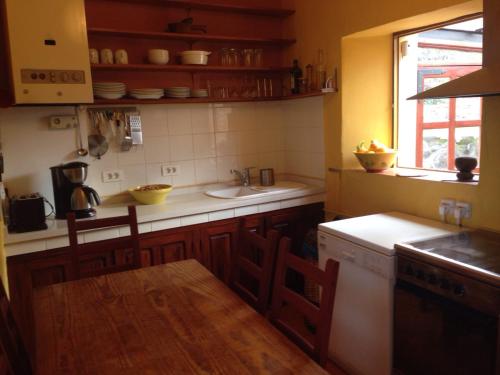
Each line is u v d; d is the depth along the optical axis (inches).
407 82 117.7
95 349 51.6
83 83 98.2
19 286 90.7
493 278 59.7
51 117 106.6
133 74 119.7
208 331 54.5
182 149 128.6
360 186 115.0
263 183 135.9
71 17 95.7
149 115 122.5
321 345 51.9
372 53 118.0
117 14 116.3
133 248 86.8
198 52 117.6
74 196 100.4
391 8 99.2
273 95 139.9
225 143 135.5
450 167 109.0
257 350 49.7
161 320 58.1
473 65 103.7
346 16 112.0
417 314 73.2
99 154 115.4
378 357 81.9
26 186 106.0
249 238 75.0
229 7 124.5
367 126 120.6
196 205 111.9
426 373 72.8
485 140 82.1
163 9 122.0
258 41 128.5
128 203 117.4
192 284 70.6
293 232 126.3
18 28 91.0
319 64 124.0
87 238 96.3
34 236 90.0
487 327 61.3
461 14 92.6
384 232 86.7
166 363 47.8
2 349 49.7
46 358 50.1
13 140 103.6
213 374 45.3
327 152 125.5
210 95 129.7
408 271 74.0
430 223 92.0
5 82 100.3
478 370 63.4
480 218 84.9
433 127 112.5
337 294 91.3
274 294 62.7
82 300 66.0
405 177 101.5
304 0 127.6
